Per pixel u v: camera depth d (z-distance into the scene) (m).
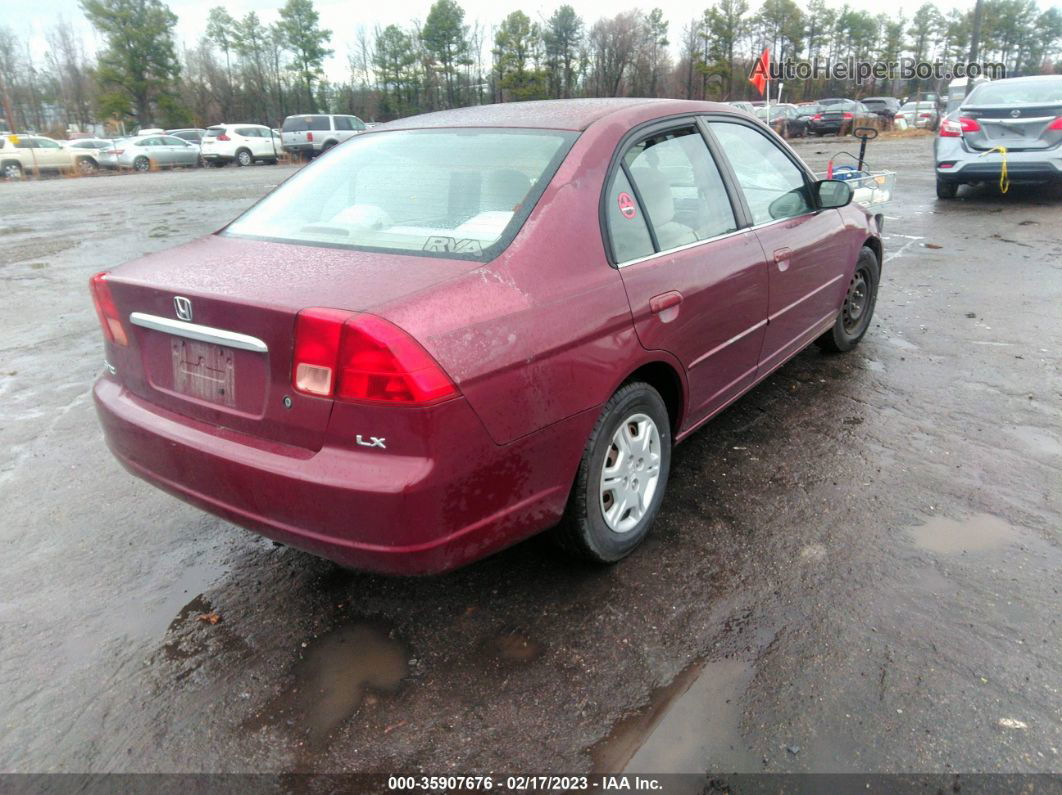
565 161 2.77
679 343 3.05
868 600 2.73
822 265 4.32
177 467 2.54
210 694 2.42
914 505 3.34
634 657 2.51
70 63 68.25
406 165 3.02
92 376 5.34
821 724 2.22
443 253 2.50
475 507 2.31
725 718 2.26
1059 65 75.25
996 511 3.27
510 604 2.79
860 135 6.70
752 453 3.87
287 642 2.64
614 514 2.91
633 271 2.82
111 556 3.18
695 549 3.09
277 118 64.00
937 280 7.07
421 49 61.38
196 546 3.24
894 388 4.62
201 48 63.16
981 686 2.33
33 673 2.53
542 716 2.30
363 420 2.13
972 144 10.85
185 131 38.97
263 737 2.26
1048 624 2.58
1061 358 5.00
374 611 2.79
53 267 9.42
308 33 59.16
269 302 2.23
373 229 2.74
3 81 64.19
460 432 2.19
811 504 3.38
